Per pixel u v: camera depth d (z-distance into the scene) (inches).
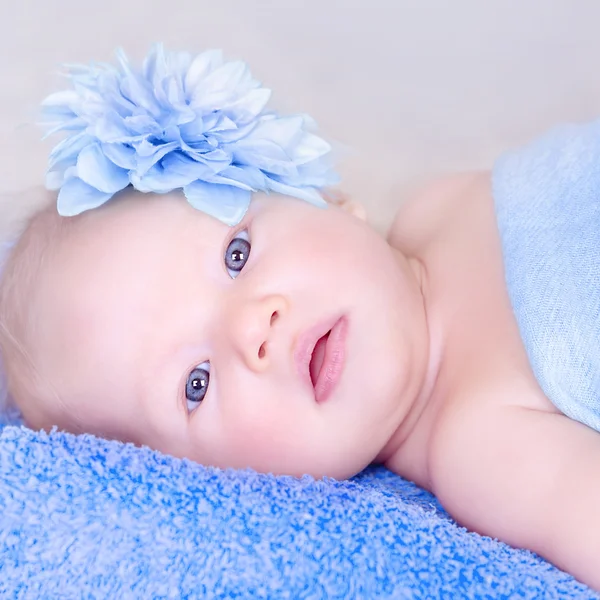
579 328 43.8
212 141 48.7
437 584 39.1
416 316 50.8
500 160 55.1
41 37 73.7
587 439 42.6
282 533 41.2
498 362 47.3
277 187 50.9
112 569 40.4
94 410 50.4
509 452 43.8
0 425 53.3
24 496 42.2
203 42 76.0
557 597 38.4
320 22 76.2
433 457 47.1
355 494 43.8
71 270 49.4
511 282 47.3
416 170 73.3
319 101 75.4
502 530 43.6
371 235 51.9
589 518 40.3
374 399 47.6
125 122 47.3
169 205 49.9
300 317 47.1
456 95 74.6
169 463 44.4
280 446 47.4
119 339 48.3
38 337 50.3
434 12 74.8
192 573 40.2
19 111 69.5
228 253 49.6
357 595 38.8
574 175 48.7
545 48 73.1
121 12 75.5
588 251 45.1
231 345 46.9
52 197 55.1
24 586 40.3
